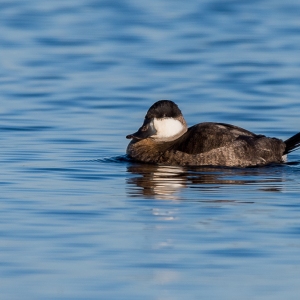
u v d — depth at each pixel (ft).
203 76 75.15
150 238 31.76
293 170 43.88
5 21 106.52
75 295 26.63
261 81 72.64
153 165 44.86
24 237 31.76
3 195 37.96
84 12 114.73
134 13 113.70
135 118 58.95
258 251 30.40
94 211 35.37
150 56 85.05
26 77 74.64
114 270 28.66
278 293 26.96
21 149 48.67
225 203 36.76
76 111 61.26
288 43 91.35
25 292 26.89
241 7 119.14
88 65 80.43
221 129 45.32
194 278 28.04
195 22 106.83
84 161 45.83
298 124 56.75
